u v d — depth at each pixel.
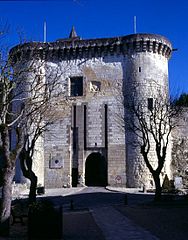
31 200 21.58
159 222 15.92
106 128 42.78
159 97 39.56
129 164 41.06
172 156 44.56
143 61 42.66
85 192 35.88
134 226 14.69
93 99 43.69
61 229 11.88
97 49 44.41
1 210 12.46
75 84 44.78
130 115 41.44
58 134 43.59
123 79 43.38
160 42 43.03
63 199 29.94
